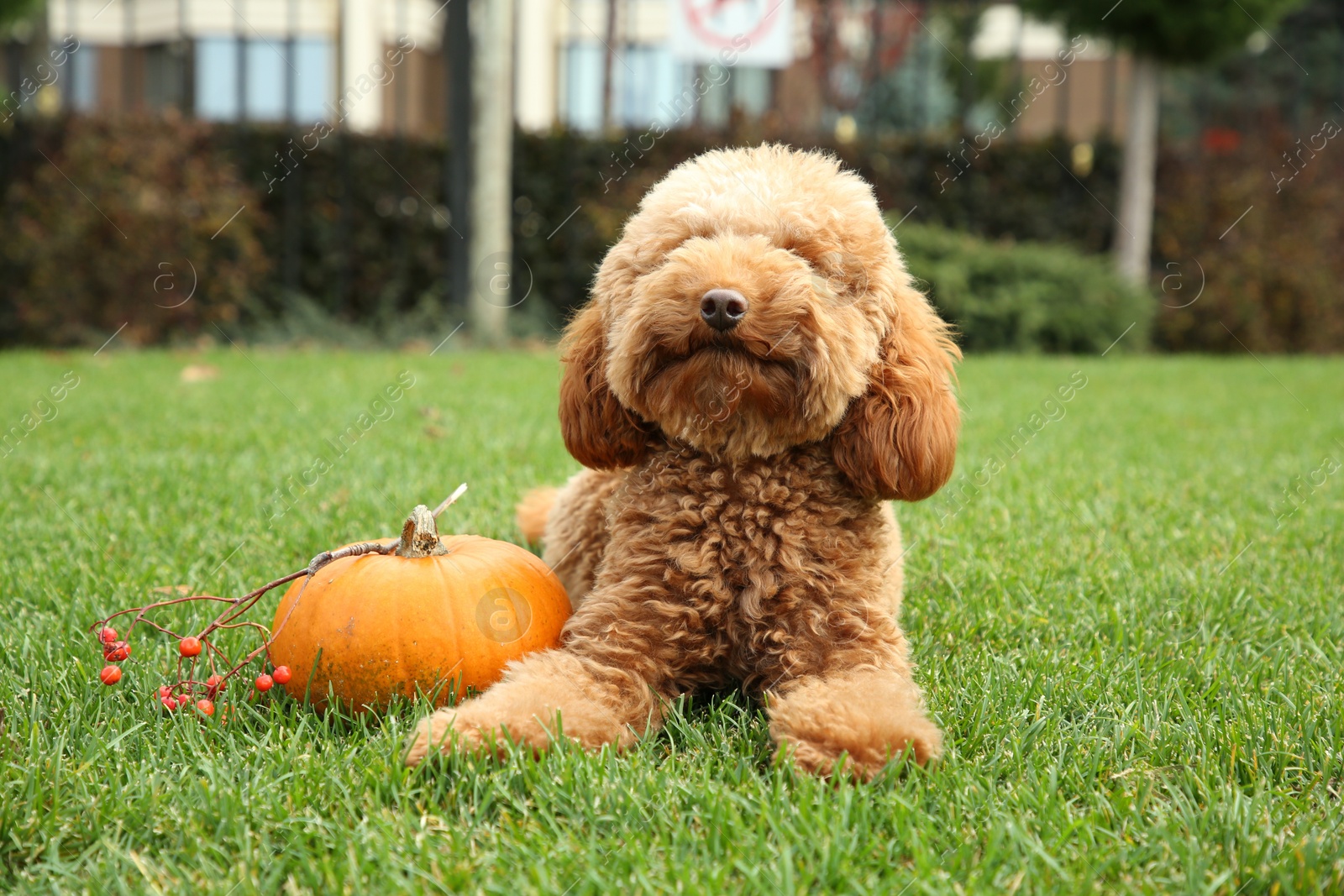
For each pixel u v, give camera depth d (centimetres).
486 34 980
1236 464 502
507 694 206
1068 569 335
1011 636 283
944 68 1481
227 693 232
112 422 559
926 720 207
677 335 216
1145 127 1093
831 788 188
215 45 1595
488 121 989
